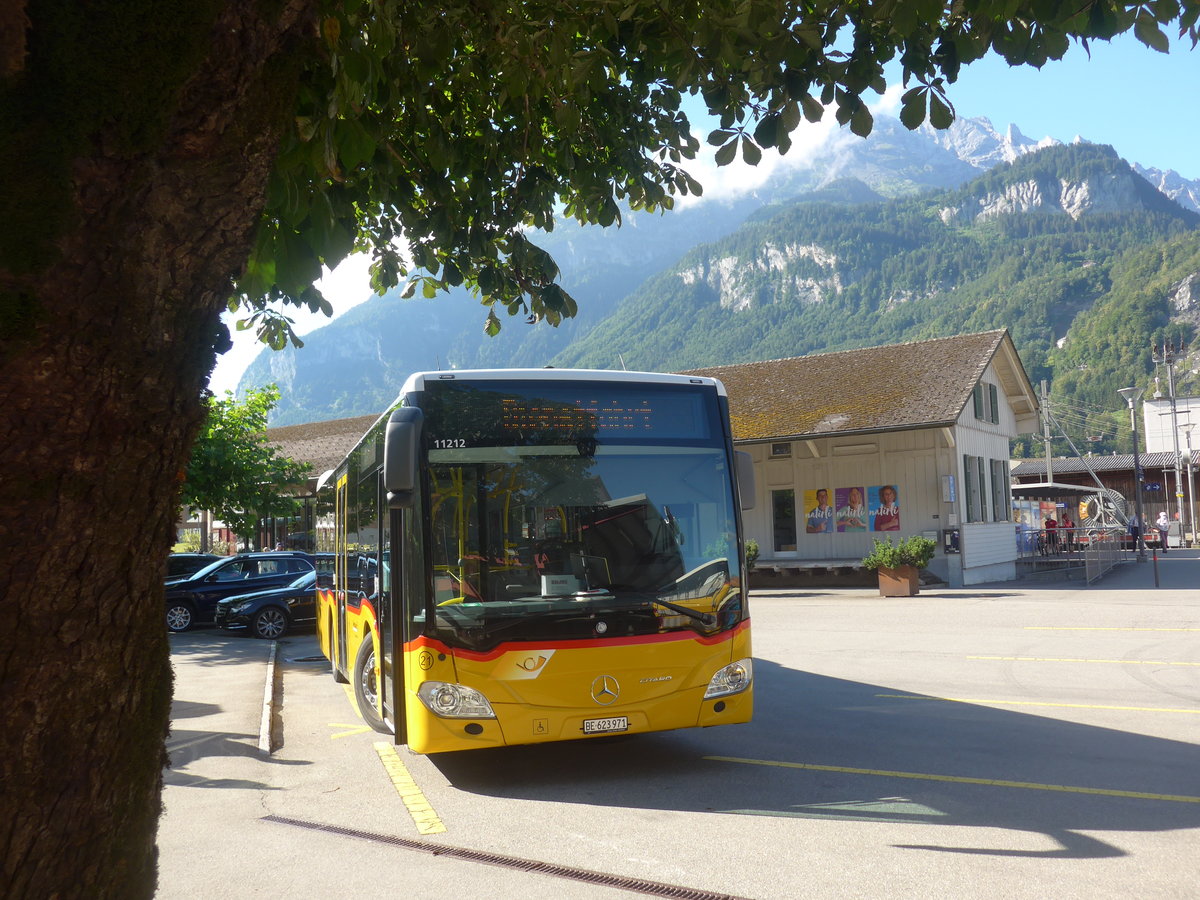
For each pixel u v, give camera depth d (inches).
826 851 216.7
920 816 241.3
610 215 273.4
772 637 663.8
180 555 990.4
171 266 71.4
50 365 64.6
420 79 206.5
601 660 280.8
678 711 287.3
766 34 188.4
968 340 1278.3
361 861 222.8
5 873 67.7
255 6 71.1
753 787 277.9
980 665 498.6
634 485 298.8
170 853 233.9
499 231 264.5
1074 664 488.4
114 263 67.2
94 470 67.7
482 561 282.0
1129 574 1185.4
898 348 1336.1
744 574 305.6
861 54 197.5
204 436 1088.2
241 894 203.0
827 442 1207.6
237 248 77.2
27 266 63.1
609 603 285.3
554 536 288.5
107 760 71.8
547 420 297.6
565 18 219.9
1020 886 190.7
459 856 224.1
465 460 287.9
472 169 254.8
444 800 278.4
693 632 291.9
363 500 395.2
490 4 206.5
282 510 1146.0
